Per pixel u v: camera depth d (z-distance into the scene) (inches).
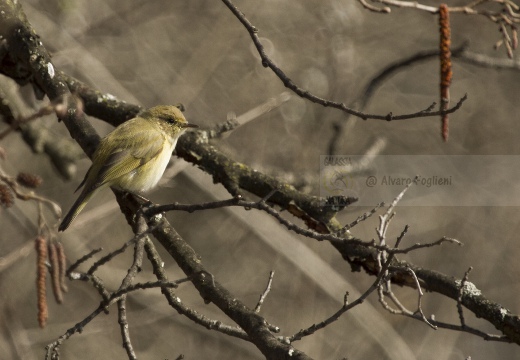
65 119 283.4
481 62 358.0
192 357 579.2
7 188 217.8
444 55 259.3
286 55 607.8
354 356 581.6
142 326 579.5
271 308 587.5
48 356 206.4
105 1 595.8
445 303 623.8
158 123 303.3
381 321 552.1
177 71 608.1
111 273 545.3
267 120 587.8
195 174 488.4
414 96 635.5
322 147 573.9
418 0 637.9
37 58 276.7
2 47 292.0
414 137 633.6
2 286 521.0
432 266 625.3
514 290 623.8
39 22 509.0
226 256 603.2
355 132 613.0
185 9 609.6
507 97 663.8
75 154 403.9
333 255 604.4
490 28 652.7
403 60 386.3
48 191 575.2
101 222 579.5
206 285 232.7
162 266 247.4
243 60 611.2
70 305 579.8
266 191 295.9
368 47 638.5
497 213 637.3
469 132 653.9
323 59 612.4
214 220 611.8
